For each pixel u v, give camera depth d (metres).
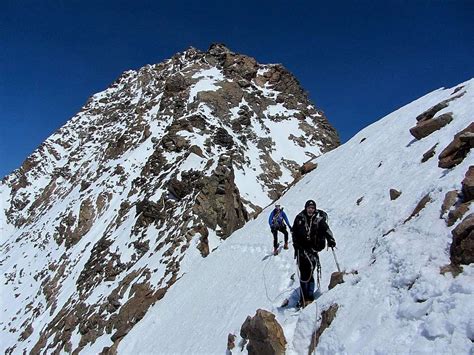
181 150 55.31
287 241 14.59
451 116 13.07
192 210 38.59
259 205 47.66
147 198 46.72
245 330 10.13
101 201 63.28
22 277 61.78
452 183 9.01
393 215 10.34
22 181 104.75
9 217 97.06
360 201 13.35
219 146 57.31
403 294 7.12
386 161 14.61
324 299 8.81
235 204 40.81
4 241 88.31
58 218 70.12
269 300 11.42
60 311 42.53
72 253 55.66
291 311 9.70
